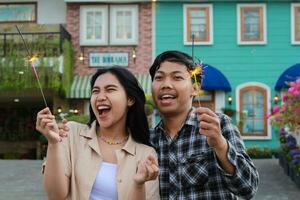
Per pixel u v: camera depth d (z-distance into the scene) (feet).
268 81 59.93
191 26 60.70
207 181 9.60
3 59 53.36
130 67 60.49
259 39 60.49
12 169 39.65
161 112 10.01
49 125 8.21
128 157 9.20
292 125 34.60
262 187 32.01
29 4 61.31
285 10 60.59
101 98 9.27
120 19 60.85
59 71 54.54
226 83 58.49
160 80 10.03
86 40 60.64
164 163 9.88
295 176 32.86
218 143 8.75
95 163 9.05
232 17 60.64
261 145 58.95
